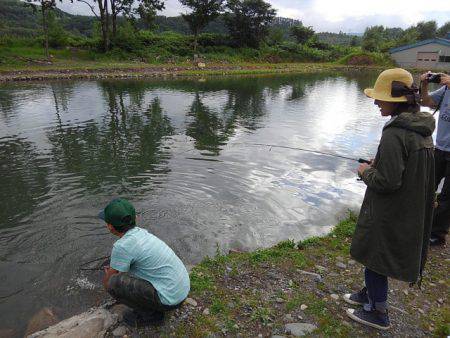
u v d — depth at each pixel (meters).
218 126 13.80
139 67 32.41
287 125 14.25
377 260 2.79
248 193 7.46
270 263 4.47
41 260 5.04
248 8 47.88
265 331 3.24
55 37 35.91
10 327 3.84
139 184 7.80
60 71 27.70
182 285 3.19
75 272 4.77
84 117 14.55
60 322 3.51
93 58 35.25
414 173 2.56
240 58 45.81
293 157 10.03
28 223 6.05
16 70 26.20
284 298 3.71
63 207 6.64
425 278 4.11
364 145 11.44
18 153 9.84
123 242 2.97
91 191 7.37
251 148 10.86
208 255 5.21
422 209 2.63
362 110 17.92
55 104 17.03
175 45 42.91
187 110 16.86
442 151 4.48
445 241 4.88
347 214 6.66
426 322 3.40
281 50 51.59
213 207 6.77
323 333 3.20
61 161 9.24
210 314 3.44
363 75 41.75
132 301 3.16
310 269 4.34
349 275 4.20
